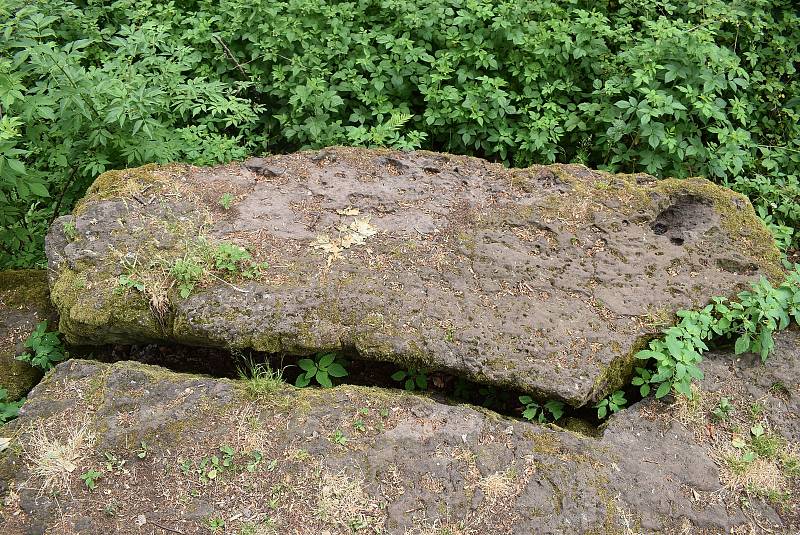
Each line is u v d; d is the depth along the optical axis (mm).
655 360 3340
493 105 4703
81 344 3496
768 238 3752
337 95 4949
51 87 3842
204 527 2643
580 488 2793
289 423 2955
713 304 3463
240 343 3221
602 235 3711
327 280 3404
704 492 2859
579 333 3268
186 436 2896
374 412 3014
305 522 2666
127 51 4375
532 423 3059
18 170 3445
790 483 2934
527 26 4934
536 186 4004
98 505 2688
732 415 3156
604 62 4973
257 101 5184
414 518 2678
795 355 3361
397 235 3688
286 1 5270
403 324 3256
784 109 5113
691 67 4617
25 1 4324
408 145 4559
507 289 3443
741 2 5328
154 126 4195
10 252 4324
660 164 4570
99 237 3568
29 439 2875
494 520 2686
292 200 3906
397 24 5043
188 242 3500
